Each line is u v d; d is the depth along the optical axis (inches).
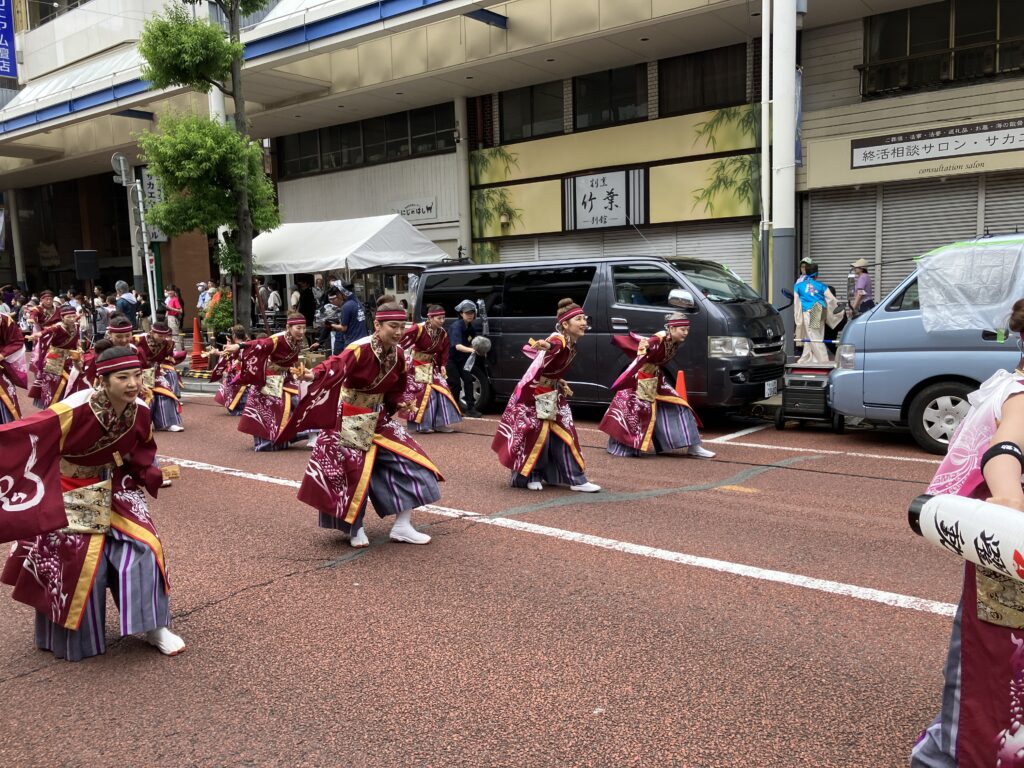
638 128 710.5
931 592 180.4
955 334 312.3
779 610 172.7
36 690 148.9
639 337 323.9
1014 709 89.9
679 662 150.5
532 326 451.5
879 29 589.0
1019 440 86.7
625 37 638.5
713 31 626.2
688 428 327.6
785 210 497.0
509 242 819.4
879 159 585.3
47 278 1438.2
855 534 223.1
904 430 381.7
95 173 1246.9
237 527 251.0
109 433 147.3
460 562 209.8
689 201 686.5
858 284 538.9
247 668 154.4
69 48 1155.3
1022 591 88.4
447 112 850.8
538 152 778.2
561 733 127.9
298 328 374.9
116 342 313.9
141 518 160.7
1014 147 531.8
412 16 647.1
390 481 221.1
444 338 404.8
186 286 1174.3
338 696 142.3
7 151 1105.4
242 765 122.4
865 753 119.8
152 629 157.5
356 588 193.9
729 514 245.8
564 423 278.1
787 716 130.7
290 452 378.6
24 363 361.1
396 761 121.6
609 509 255.0
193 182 628.4
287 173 1020.5
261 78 786.2
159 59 611.2
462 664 152.6
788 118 487.2
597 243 758.5
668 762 119.1
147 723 135.8
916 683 140.4
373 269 674.8
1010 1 538.9
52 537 154.1
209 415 506.3
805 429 395.5
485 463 333.7
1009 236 306.2
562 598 183.0
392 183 904.3
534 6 668.7
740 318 389.4
